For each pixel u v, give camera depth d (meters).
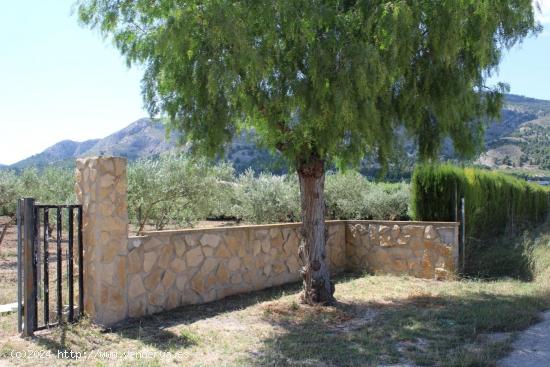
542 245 11.29
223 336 6.41
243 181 15.98
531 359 5.30
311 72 5.96
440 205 11.55
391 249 11.40
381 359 5.37
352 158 6.72
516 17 6.85
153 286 7.58
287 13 5.86
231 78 5.77
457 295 8.84
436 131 7.74
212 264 8.66
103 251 6.78
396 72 6.44
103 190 6.80
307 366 5.16
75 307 7.36
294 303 8.02
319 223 8.13
